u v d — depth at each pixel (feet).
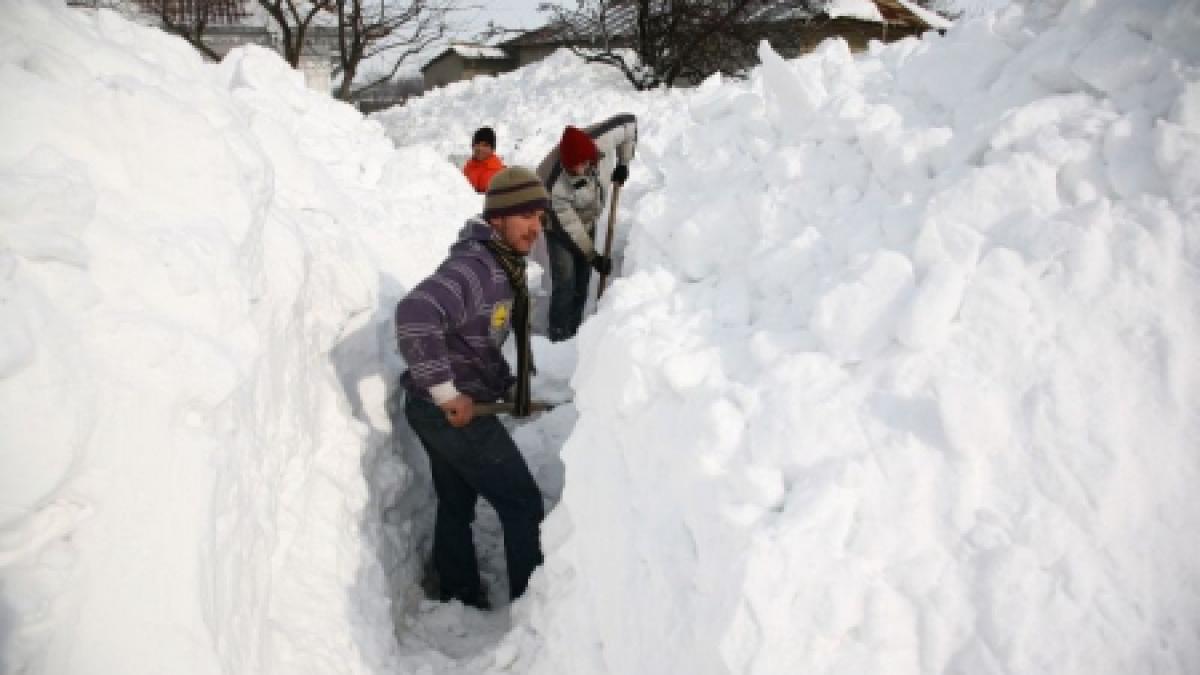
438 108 54.29
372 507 8.54
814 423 5.38
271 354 6.96
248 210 6.69
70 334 4.92
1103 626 4.51
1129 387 4.97
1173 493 4.75
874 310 5.63
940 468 5.02
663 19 49.98
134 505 4.95
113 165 5.90
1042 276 5.35
